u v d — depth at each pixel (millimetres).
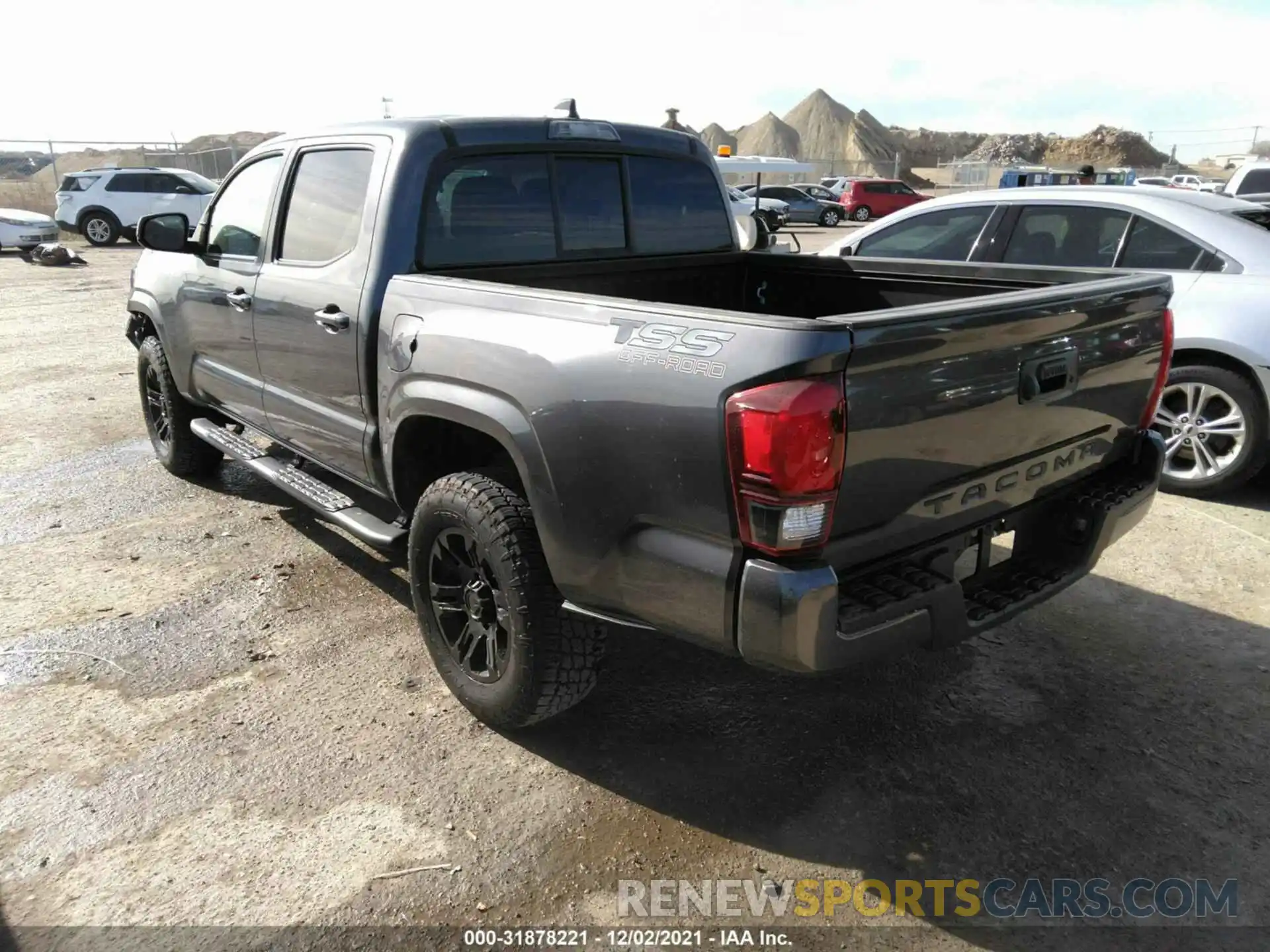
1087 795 2797
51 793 2783
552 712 2900
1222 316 4891
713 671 3490
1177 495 5324
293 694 3314
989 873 2496
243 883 2439
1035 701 3287
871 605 2281
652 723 3164
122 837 2605
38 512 5051
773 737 3086
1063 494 2949
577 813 2717
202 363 4723
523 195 3670
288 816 2693
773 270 4434
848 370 2082
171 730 3098
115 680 3395
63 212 21453
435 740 3061
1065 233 5531
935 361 2273
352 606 3984
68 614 3885
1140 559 4461
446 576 3137
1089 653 3615
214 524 4895
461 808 2734
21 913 2338
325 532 4789
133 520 4949
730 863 2531
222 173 29125
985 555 2742
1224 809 2736
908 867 2514
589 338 2477
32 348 9641
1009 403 2516
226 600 4023
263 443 5855
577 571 2588
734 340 2150
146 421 5766
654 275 4160
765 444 2068
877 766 2938
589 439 2453
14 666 3475
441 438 3305
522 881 2461
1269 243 4871
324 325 3496
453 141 3396
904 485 2314
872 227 6371
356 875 2473
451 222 3449
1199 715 3203
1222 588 4156
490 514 2793
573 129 3779
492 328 2760
